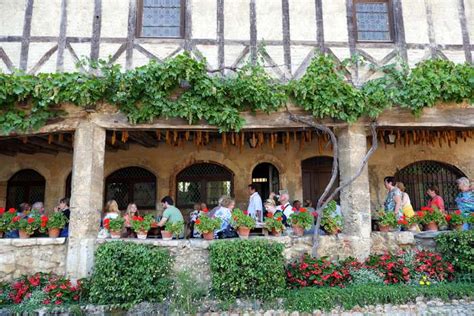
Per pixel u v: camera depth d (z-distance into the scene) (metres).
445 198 9.48
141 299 5.39
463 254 5.97
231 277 5.44
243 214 6.05
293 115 6.59
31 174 9.57
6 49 6.57
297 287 5.76
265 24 6.91
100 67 6.16
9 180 9.52
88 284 5.62
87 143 6.33
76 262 5.91
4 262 5.85
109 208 6.73
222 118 6.27
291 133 8.38
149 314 5.29
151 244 5.84
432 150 9.43
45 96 6.02
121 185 9.58
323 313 5.23
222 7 6.92
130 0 6.86
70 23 6.71
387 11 7.29
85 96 6.08
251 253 5.51
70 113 6.36
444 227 6.70
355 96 6.41
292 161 9.35
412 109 6.54
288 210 6.86
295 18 6.96
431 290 5.48
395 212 6.58
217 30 6.85
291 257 6.10
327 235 6.39
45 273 5.84
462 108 6.83
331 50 6.90
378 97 6.39
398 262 5.97
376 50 6.96
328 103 6.34
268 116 6.63
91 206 6.19
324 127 6.41
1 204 9.23
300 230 6.27
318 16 6.98
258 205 7.40
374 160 9.38
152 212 9.37
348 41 6.95
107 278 5.39
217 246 5.60
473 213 6.52
